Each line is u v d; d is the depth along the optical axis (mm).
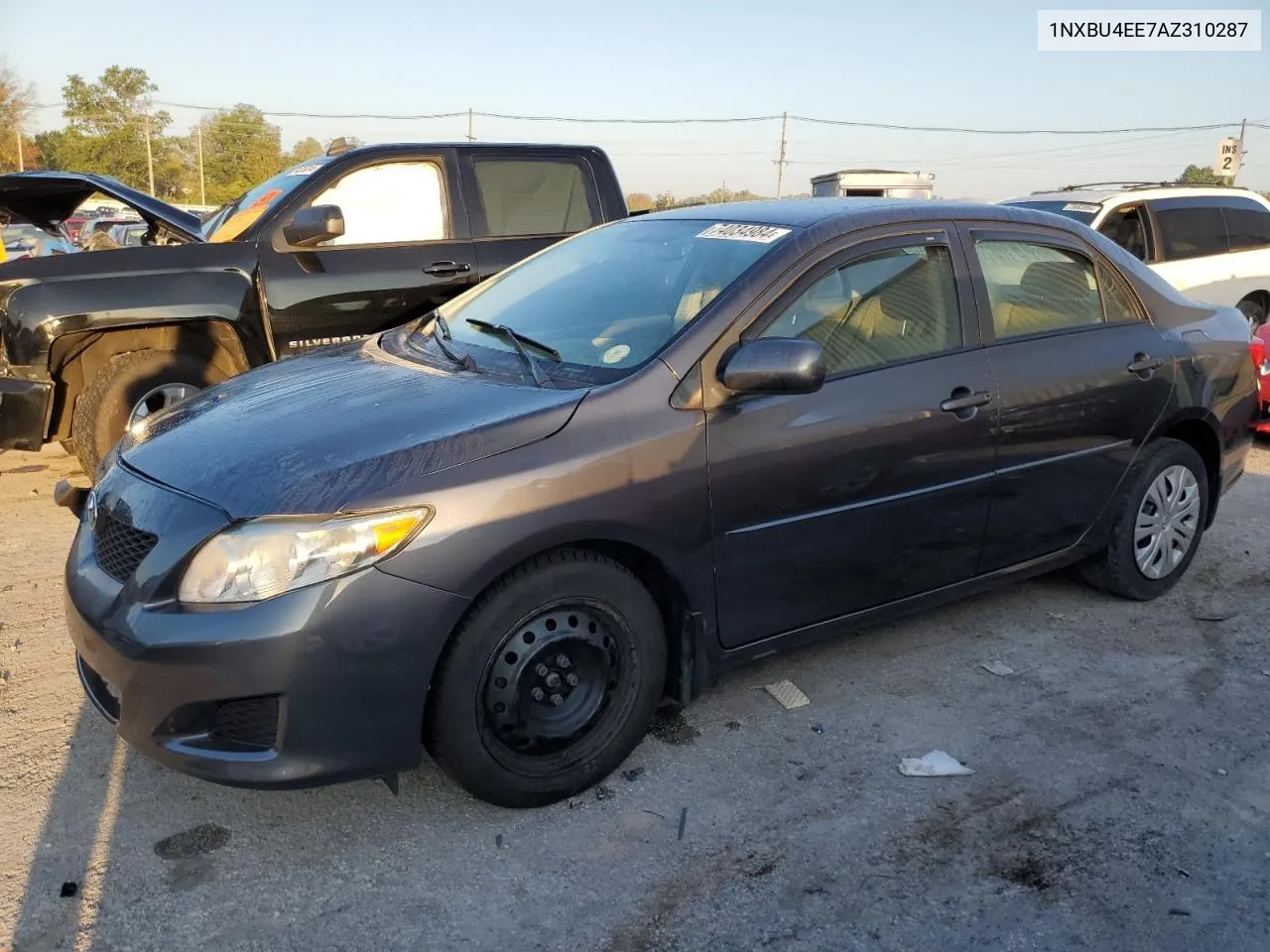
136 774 3158
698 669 3209
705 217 3941
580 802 3049
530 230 6766
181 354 5828
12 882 2670
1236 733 3480
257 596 2551
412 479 2660
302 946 2469
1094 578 4508
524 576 2811
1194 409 4402
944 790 3125
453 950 2463
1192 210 10219
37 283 5387
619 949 2471
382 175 6309
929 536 3631
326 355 3893
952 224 3785
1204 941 2508
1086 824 2963
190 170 79750
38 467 6766
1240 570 4980
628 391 3008
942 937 2516
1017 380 3762
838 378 3354
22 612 4355
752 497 3158
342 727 2615
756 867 2768
